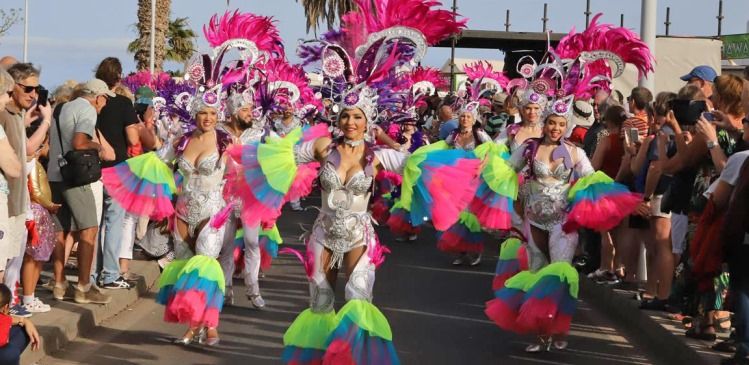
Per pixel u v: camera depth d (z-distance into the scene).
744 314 6.84
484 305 10.30
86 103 9.04
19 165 6.68
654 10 11.31
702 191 7.99
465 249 12.77
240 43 9.67
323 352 6.79
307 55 7.15
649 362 7.95
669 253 9.18
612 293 10.22
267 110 9.89
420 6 7.19
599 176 8.09
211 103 8.23
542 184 8.20
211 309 8.03
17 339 5.95
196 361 7.75
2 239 6.78
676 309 9.00
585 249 12.77
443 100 17.62
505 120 14.31
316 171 6.95
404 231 15.19
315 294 6.90
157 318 9.38
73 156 8.84
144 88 11.72
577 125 12.57
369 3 7.25
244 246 10.09
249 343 8.40
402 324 9.27
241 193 7.03
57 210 8.50
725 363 6.96
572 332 9.08
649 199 9.20
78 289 9.21
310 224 17.69
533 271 8.30
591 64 10.27
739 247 6.78
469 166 6.90
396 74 7.12
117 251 10.11
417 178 6.85
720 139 7.98
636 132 9.98
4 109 6.96
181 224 8.32
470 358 7.98
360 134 6.87
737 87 7.88
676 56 18.56
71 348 8.02
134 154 11.01
